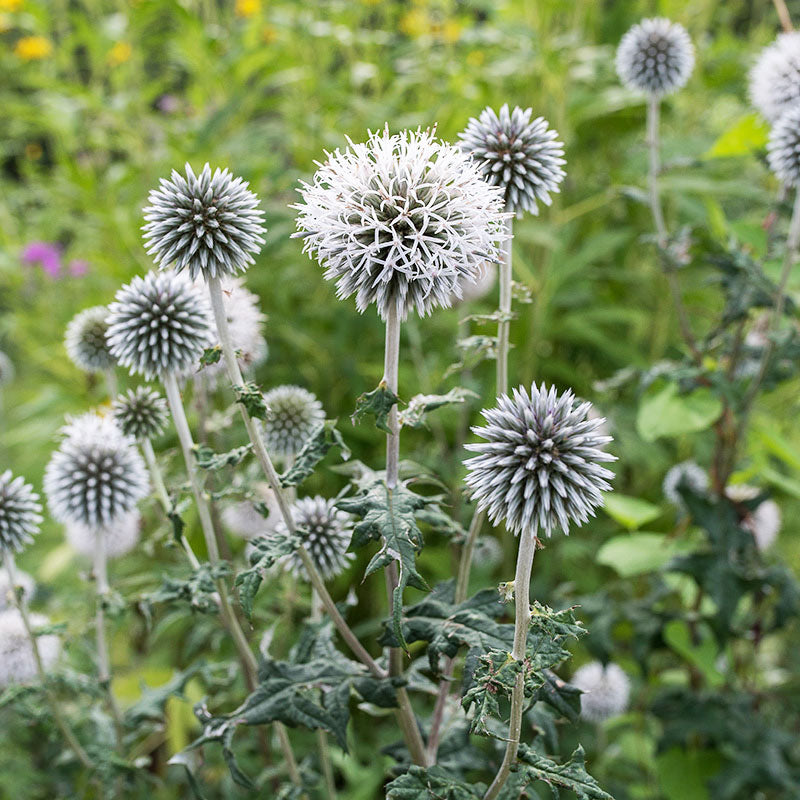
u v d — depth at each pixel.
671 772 0.66
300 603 0.59
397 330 0.44
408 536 0.43
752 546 0.63
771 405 0.80
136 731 0.58
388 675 0.47
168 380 0.50
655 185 0.64
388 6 1.03
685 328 0.65
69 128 1.00
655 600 0.65
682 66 0.63
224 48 0.99
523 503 0.42
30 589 0.64
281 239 0.77
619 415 0.82
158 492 0.53
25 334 1.10
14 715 0.65
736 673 0.71
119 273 0.90
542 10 0.88
